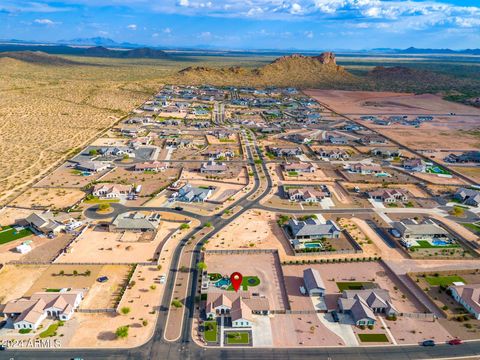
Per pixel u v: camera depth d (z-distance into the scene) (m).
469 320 94.88
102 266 113.19
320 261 118.00
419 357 83.88
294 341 87.56
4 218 139.88
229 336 88.62
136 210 149.12
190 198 158.25
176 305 96.50
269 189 173.38
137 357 82.44
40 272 109.69
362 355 84.19
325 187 175.12
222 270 113.00
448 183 184.88
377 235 134.38
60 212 144.88
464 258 120.44
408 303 100.75
